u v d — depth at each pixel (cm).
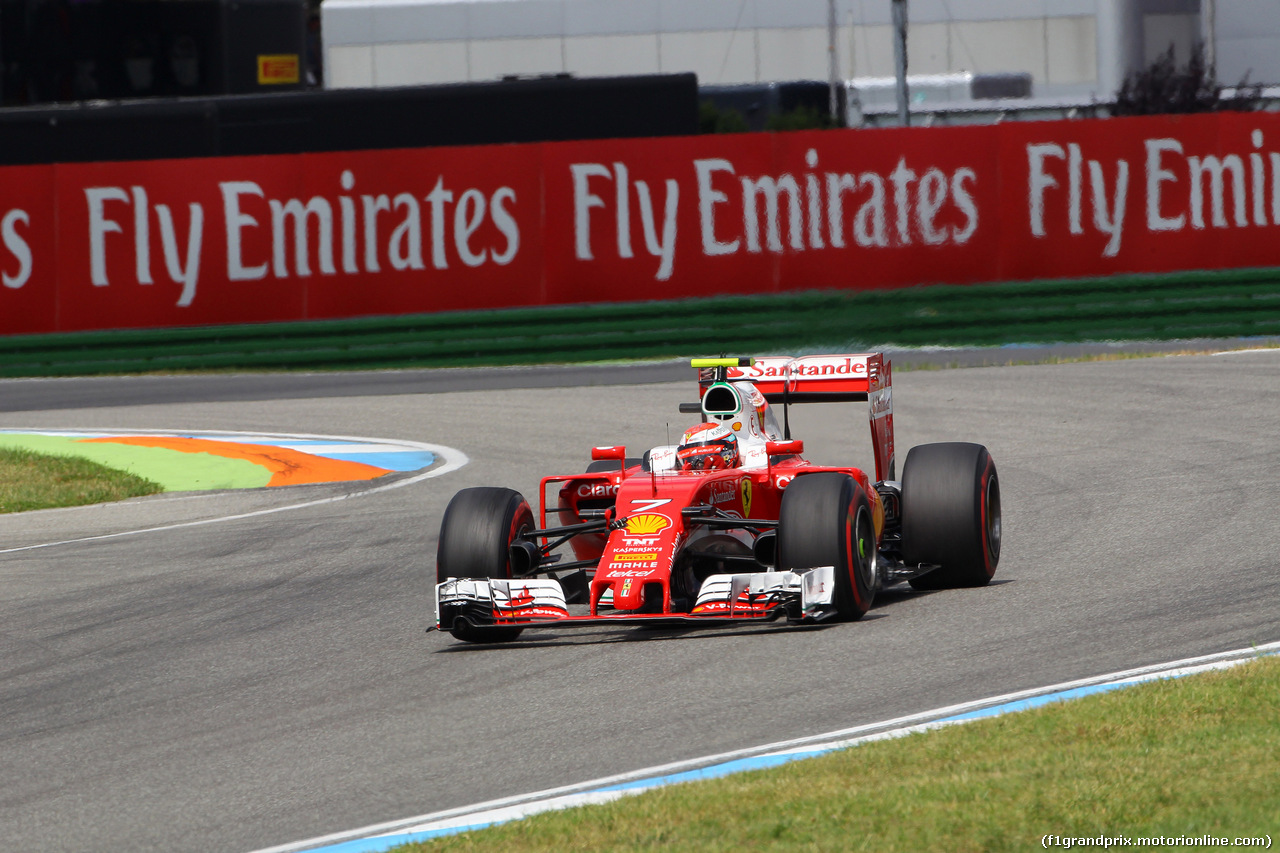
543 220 7856
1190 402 5719
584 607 3131
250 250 7944
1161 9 18950
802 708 2222
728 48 18975
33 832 1905
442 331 7931
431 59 18812
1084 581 3052
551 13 18838
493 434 5884
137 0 10381
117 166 7925
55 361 8025
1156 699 2067
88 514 4791
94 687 2678
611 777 1956
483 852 1669
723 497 2839
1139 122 7700
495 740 2175
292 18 10606
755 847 1611
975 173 7719
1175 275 7700
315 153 8019
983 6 19188
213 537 4278
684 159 7788
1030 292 7725
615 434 5697
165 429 6400
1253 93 15675
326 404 6956
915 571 2997
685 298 7850
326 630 3052
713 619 2566
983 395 6184
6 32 10325
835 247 7781
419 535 4116
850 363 3225
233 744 2258
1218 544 3334
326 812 1906
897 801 1714
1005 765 1836
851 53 19125
